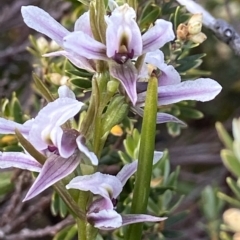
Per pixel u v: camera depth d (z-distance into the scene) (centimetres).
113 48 7
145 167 7
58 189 7
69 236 12
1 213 18
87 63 7
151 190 12
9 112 13
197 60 11
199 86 7
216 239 14
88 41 7
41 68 14
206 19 12
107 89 7
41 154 7
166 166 13
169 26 7
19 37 22
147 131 7
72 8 17
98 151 7
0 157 7
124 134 13
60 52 7
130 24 7
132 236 7
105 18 7
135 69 7
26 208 18
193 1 12
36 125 6
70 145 7
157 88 7
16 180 14
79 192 7
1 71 21
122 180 7
